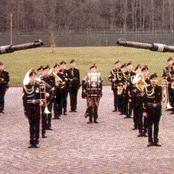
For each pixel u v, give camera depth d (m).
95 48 88.00
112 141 22.41
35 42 24.70
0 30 128.38
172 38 106.06
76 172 16.92
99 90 27.91
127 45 23.92
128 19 149.50
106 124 27.41
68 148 20.94
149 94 21.08
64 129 25.78
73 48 89.19
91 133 24.56
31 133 21.12
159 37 106.12
